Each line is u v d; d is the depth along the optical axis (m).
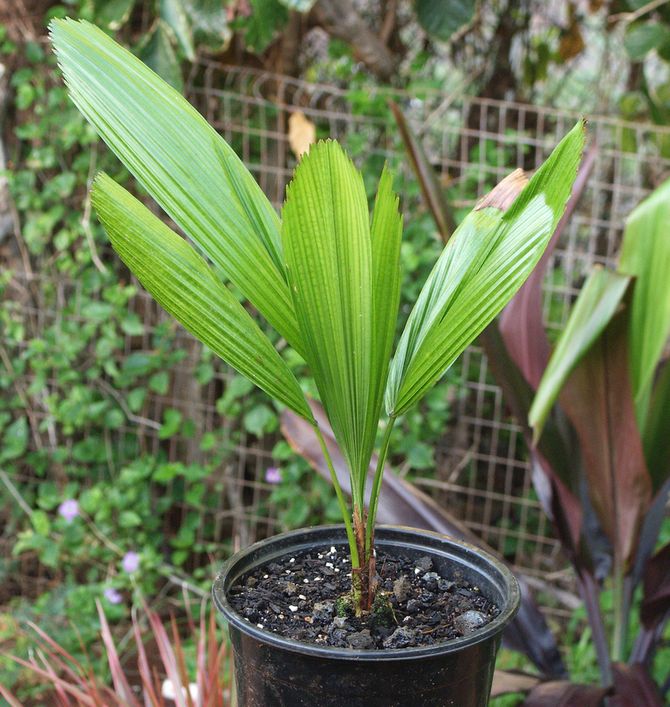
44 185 2.34
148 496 2.36
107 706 1.19
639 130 2.16
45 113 2.26
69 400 2.35
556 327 2.29
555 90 2.63
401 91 2.20
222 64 2.35
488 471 2.63
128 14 2.06
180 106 0.71
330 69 2.46
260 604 0.80
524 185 0.72
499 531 2.39
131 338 2.46
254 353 0.72
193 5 1.89
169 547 2.52
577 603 2.29
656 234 1.37
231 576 0.84
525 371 1.45
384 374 0.71
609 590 2.11
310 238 0.63
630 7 2.39
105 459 2.40
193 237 0.69
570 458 1.39
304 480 2.38
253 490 2.59
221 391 2.52
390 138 2.26
